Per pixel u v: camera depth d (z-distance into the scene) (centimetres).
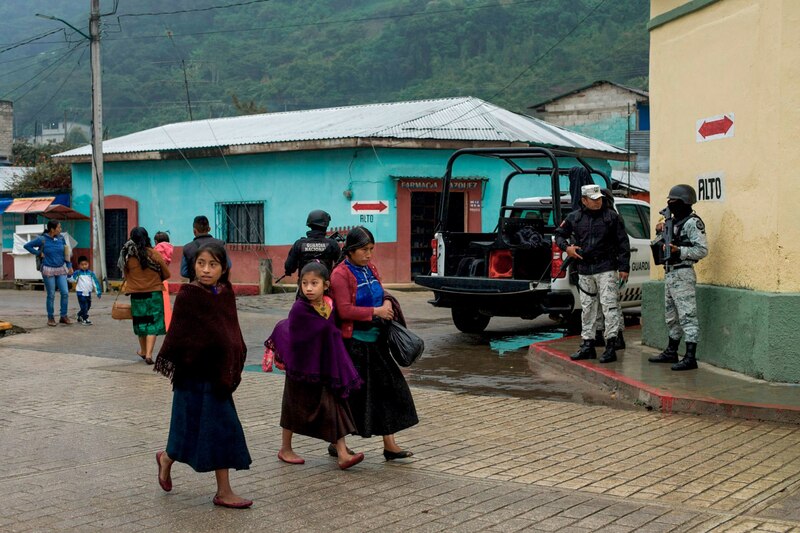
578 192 1225
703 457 646
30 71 9306
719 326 944
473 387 945
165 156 2578
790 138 853
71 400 895
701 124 986
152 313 1112
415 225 2283
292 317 621
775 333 852
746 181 908
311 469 638
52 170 3180
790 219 856
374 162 2222
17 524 517
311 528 509
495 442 705
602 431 733
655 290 1080
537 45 6800
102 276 2488
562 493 568
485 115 2489
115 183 2752
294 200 2372
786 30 849
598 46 6462
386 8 9675
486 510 536
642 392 834
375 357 648
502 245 1251
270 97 7425
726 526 497
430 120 2381
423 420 787
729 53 934
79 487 594
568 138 2531
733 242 931
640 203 1423
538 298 1212
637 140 3831
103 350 1256
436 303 1302
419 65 7412
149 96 8112
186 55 8962
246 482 605
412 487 588
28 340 1359
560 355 1043
